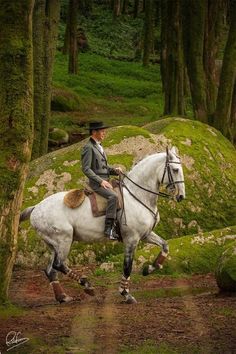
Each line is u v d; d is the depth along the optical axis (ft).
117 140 55.47
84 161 37.09
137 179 38.11
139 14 189.06
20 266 48.42
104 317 31.68
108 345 26.50
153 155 38.60
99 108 110.52
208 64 79.66
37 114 65.92
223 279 37.99
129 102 119.34
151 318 31.22
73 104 106.42
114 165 53.26
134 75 142.31
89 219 37.47
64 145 84.28
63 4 182.91
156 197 38.34
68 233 37.52
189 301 35.88
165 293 39.81
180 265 45.57
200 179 55.62
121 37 173.27
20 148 33.68
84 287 38.40
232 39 68.33
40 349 26.04
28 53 33.37
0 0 32.83
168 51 92.68
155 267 38.68
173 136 57.26
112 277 44.27
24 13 32.91
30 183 53.52
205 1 75.56
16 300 38.22
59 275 45.21
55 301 37.86
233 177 57.41
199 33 71.72
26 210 39.09
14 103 33.45
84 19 181.06
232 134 70.54
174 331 28.55
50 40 67.31
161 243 38.63
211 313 31.89
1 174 33.47
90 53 158.61
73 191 37.99
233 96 72.90
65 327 29.55
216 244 47.32
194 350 25.55
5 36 33.01
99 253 49.14
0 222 33.47
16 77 33.27
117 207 37.35
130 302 36.17
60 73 130.82
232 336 27.40
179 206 53.52
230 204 55.62
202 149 57.41
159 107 115.85
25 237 49.34
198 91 72.23
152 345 26.37
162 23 115.55
